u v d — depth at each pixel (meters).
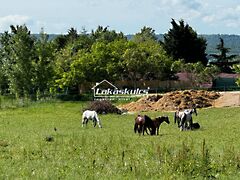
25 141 27.62
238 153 18.34
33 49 85.19
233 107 56.72
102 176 15.34
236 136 29.39
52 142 26.66
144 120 32.22
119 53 89.94
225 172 15.72
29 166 17.70
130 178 15.01
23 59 84.25
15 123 46.00
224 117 47.00
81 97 78.81
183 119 36.06
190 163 15.71
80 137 29.25
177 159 16.05
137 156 19.28
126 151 21.09
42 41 86.44
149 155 19.38
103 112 57.22
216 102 62.12
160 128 37.97
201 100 62.28
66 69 91.56
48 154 21.03
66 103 72.12
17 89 84.25
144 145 24.25
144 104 63.00
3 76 90.00
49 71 85.00
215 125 38.97
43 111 62.25
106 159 18.64
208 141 26.55
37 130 37.62
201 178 14.80
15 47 85.06
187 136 30.09
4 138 30.09
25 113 60.06
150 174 15.48
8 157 20.55
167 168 15.65
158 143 24.52
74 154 20.77
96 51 87.69
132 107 63.03
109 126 41.69
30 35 86.00
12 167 17.48
